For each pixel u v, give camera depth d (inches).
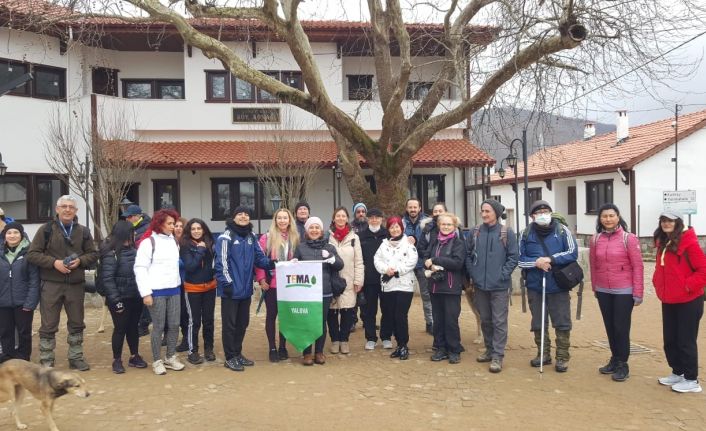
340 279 265.0
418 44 669.3
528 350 281.1
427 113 481.1
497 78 344.5
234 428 179.3
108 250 246.1
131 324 253.4
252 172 729.0
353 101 739.4
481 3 448.1
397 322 267.3
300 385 225.9
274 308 266.1
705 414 189.2
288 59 730.2
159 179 741.9
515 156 628.4
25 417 192.2
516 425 180.9
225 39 708.7
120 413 193.8
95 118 625.3
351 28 704.4
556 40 304.2
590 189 959.0
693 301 210.8
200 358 260.7
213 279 264.7
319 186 765.3
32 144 621.0
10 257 244.5
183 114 712.4
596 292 239.3
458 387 221.9
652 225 834.8
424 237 288.5
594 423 181.9
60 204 249.6
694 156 842.2
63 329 338.3
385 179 440.8
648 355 268.5
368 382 229.8
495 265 246.4
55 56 652.7
